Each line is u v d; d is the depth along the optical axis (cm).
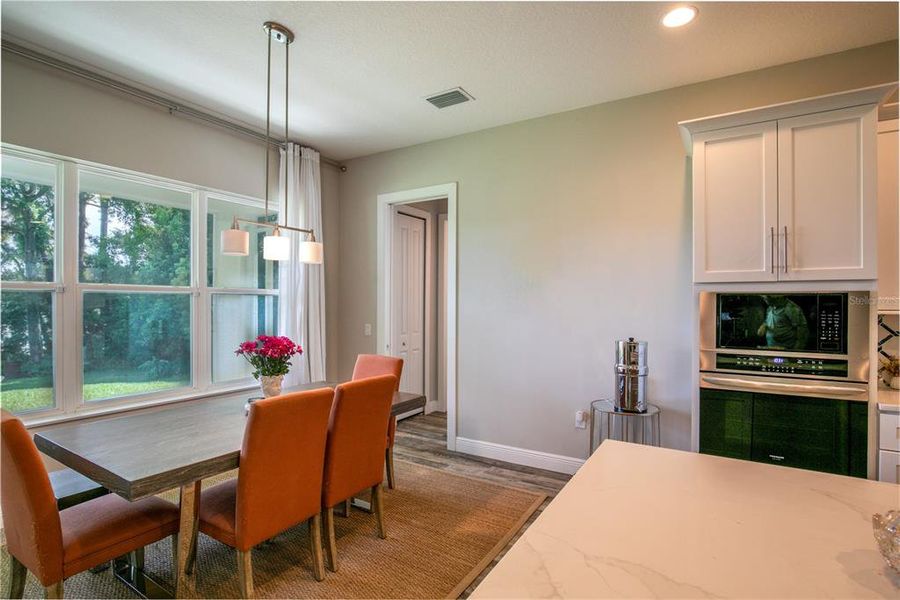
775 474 128
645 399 299
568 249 350
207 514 199
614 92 318
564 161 352
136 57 273
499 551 242
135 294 330
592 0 218
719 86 298
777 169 229
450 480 336
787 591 77
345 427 226
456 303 402
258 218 409
